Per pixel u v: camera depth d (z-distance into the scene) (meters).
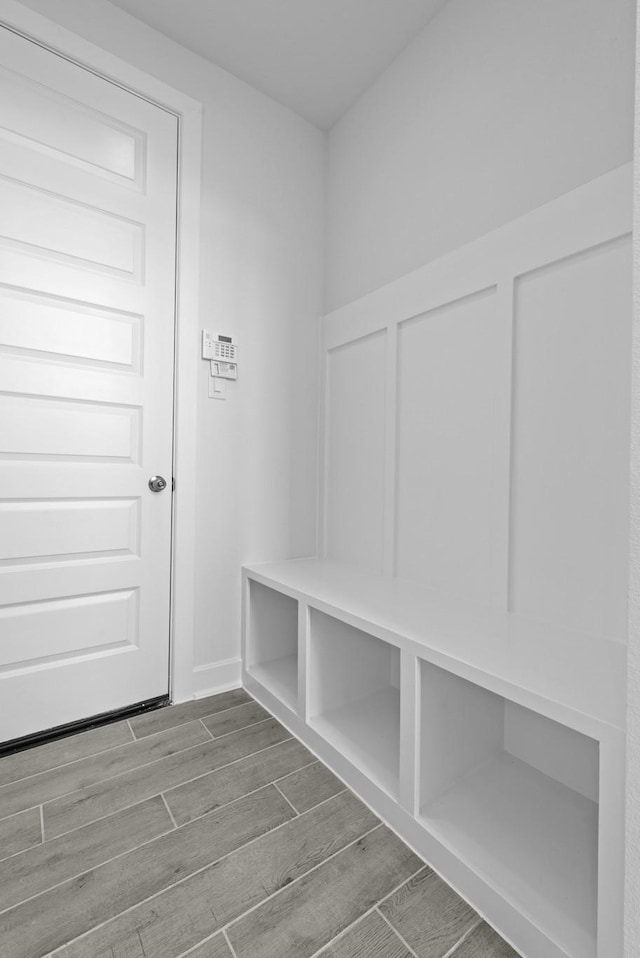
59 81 1.58
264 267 2.09
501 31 1.48
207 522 1.93
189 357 1.86
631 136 1.16
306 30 1.77
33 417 1.56
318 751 1.49
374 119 2.01
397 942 0.89
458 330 1.59
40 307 1.57
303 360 2.23
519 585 1.39
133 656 1.77
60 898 0.97
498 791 1.24
